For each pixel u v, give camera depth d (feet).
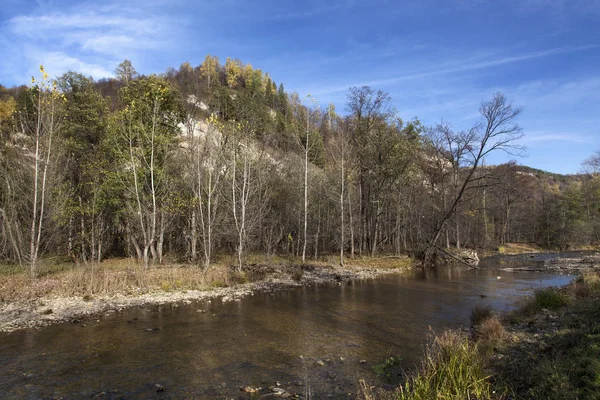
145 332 44.19
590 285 53.01
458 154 123.13
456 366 25.66
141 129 89.04
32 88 77.30
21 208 88.58
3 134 94.89
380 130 128.88
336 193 133.49
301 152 134.10
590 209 207.21
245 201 96.22
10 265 87.61
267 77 345.31
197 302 61.62
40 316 50.85
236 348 38.45
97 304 58.08
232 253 119.65
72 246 98.53
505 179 134.21
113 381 30.14
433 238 128.77
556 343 31.37
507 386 24.64
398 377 30.48
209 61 301.22
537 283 81.46
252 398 26.86
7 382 29.91
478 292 71.10
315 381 29.96
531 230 224.12
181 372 32.04
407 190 144.15
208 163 102.94
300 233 133.08
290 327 46.52
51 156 84.43
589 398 19.22
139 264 92.38
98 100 104.78
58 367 33.09
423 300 63.57
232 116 115.96
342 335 43.04
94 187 90.43
